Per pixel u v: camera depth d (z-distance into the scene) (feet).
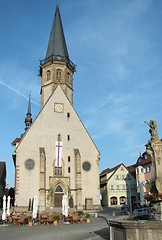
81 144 180.45
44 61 209.97
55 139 175.73
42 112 179.22
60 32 221.66
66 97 189.06
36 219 108.37
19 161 163.12
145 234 36.52
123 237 38.75
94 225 87.40
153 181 59.31
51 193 162.09
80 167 171.42
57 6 237.86
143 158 200.54
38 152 168.76
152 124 63.21
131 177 232.32
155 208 54.90
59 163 168.86
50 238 59.21
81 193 164.66
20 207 154.61
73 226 86.02
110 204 221.05
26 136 169.68
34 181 162.09
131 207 144.97
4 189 254.47
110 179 228.22
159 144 60.59
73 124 183.73
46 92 200.34
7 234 68.08
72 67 214.69
